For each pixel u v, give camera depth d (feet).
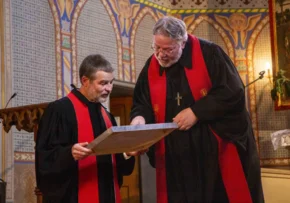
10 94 24.22
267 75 36.94
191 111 12.54
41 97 26.43
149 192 34.27
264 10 37.52
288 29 35.32
